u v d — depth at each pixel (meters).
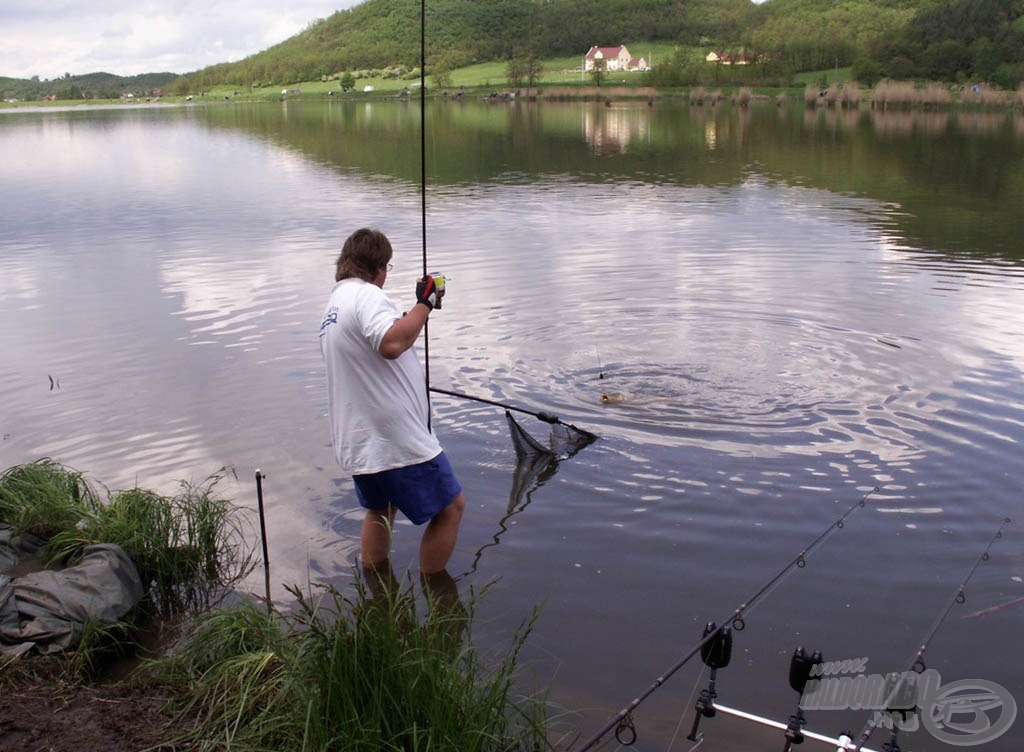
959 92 54.22
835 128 36.97
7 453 6.02
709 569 4.59
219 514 4.95
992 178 20.28
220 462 5.87
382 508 4.61
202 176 23.66
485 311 9.35
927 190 18.41
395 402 4.38
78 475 5.24
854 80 66.50
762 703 3.62
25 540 4.75
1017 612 4.16
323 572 4.67
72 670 3.82
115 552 4.43
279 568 4.72
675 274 10.96
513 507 5.27
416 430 4.44
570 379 7.31
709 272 11.05
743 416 6.49
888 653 3.90
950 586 4.38
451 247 12.98
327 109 72.25
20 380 7.49
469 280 10.83
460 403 6.83
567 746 3.36
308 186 21.05
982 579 4.43
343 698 3.18
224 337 8.59
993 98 50.44
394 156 29.09
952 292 9.84
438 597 4.39
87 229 15.07
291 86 126.88
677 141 32.25
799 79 75.88
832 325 8.62
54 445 6.14
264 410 6.72
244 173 24.41
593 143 32.31
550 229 14.41
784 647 3.96
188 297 10.20
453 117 52.66
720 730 3.47
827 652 3.91
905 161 24.17
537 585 4.48
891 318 8.84
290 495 5.45
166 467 5.79
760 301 9.57
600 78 86.88
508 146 31.81
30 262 12.41
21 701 3.55
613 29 114.44
